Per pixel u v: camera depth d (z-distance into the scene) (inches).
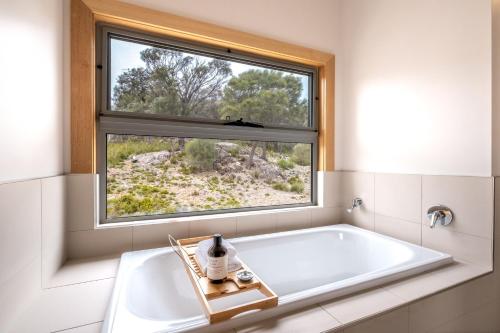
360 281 39.8
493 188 47.8
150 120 62.1
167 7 60.2
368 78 74.6
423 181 59.7
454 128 54.0
